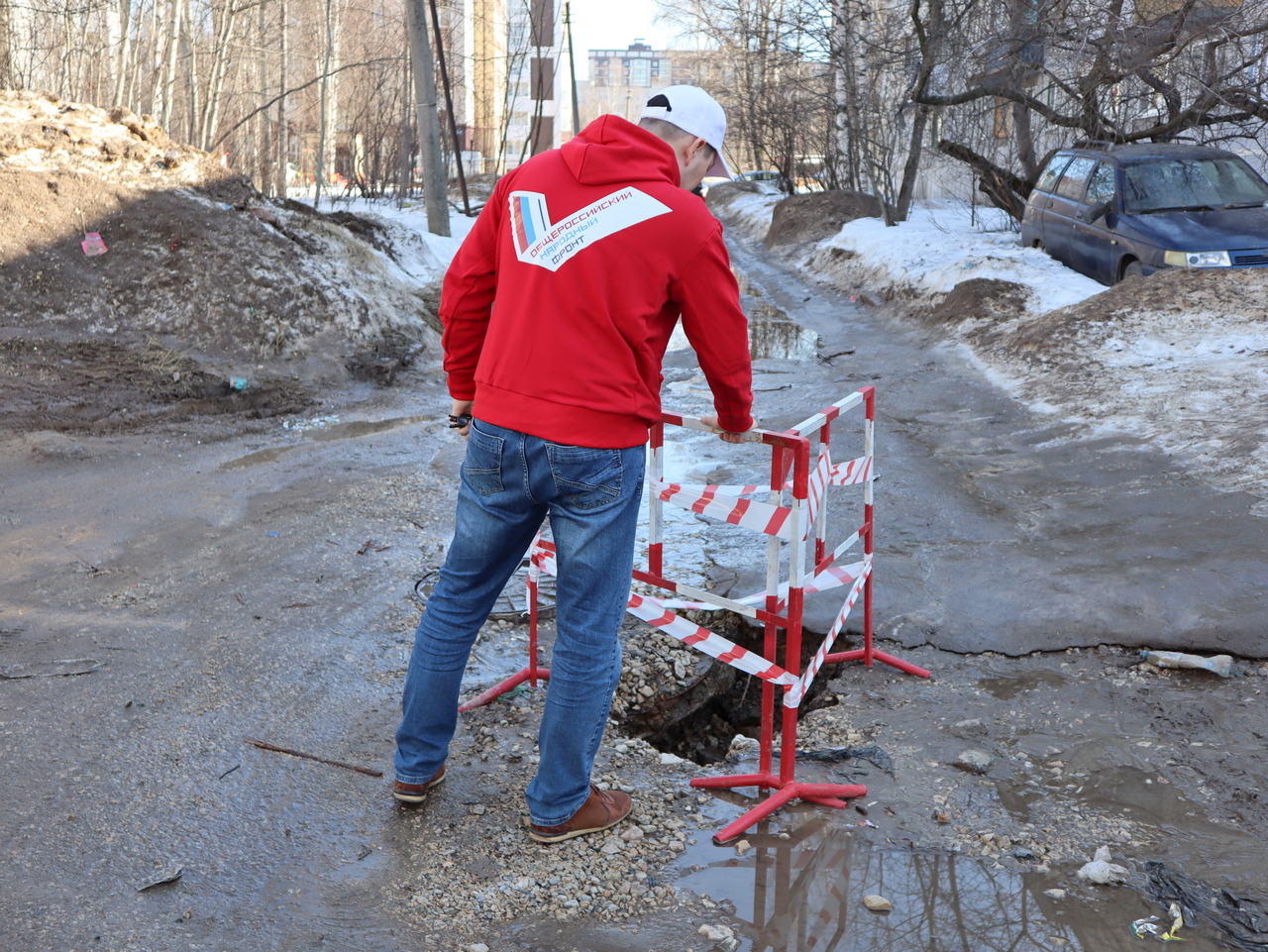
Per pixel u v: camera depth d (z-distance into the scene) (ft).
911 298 43.45
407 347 34.19
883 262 50.06
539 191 8.36
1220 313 29.50
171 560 16.03
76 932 7.66
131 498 19.16
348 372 30.86
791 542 9.36
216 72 65.16
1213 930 7.92
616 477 8.39
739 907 8.19
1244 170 36.45
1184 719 11.42
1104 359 28.40
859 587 12.16
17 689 11.59
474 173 111.75
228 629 13.47
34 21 54.03
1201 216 34.14
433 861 8.71
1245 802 9.71
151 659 12.51
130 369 27.30
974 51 45.65
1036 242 43.29
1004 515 18.30
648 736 12.75
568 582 8.65
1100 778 10.25
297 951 7.53
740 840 9.16
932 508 18.81
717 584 15.39
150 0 67.36
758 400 28.94
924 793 9.99
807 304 49.16
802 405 27.99
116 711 11.17
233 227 32.55
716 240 8.20
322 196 81.87
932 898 8.34
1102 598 14.15
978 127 54.03
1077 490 19.24
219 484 20.27
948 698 12.19
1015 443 23.30
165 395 26.48
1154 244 33.22
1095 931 7.90
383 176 77.87
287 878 8.43
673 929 7.88
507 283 8.44
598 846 9.01
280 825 9.17
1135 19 40.96
